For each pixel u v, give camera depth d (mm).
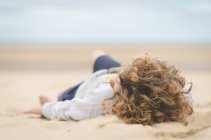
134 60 4230
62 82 9641
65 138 3742
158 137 3717
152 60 4238
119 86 4164
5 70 14047
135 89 4078
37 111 4824
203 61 17281
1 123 4344
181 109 4199
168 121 4203
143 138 3664
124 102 4098
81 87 4852
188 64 15930
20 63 17234
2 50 26438
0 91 7730
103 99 4266
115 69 4848
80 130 3908
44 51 25875
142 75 4094
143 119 4039
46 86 8789
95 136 3736
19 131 3986
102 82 4516
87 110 4312
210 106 5562
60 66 15648
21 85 8812
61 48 31234
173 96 4152
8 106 6184
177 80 4285
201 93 7418
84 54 22938
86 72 13016
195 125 4184
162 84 4133
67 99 5035
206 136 3791
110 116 4184
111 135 3727
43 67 15305
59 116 4488
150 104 4074
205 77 11016
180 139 3719
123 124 3938
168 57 19703
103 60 5289
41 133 3912
